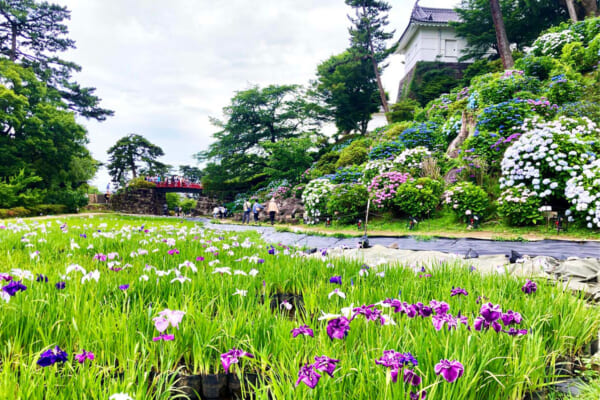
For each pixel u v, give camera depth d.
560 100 17.55
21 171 32.62
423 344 2.10
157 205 50.66
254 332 2.47
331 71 44.91
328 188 19.56
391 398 1.62
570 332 2.68
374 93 42.62
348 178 20.09
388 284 3.84
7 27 44.44
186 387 2.22
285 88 45.59
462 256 7.22
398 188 15.46
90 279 3.25
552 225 11.78
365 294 3.26
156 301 3.11
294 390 1.72
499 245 9.63
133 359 2.12
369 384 1.75
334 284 3.73
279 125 46.59
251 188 42.47
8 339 2.33
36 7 44.38
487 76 22.80
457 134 20.42
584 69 21.05
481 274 4.73
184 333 2.42
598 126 14.36
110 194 51.81
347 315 2.38
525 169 12.47
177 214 49.69
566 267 5.20
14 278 3.37
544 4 34.22
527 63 21.58
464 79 36.09
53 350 1.82
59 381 1.89
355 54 41.53
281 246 7.77
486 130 15.97
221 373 2.31
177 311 2.23
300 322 2.76
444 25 43.88
